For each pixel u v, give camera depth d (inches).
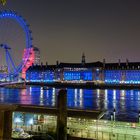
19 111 1446.9
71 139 1455.5
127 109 5012.3
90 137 1493.6
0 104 437.4
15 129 1550.2
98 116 1379.2
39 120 1594.5
